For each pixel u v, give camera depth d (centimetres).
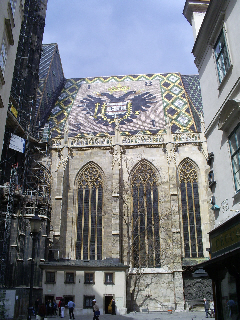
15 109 5403
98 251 5472
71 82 8344
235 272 1864
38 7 7212
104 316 4172
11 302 3497
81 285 4550
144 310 4931
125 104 7162
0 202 4634
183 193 5691
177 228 5306
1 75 2664
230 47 2205
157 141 6012
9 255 4419
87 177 5903
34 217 2386
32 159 6031
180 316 4066
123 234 5484
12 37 2966
